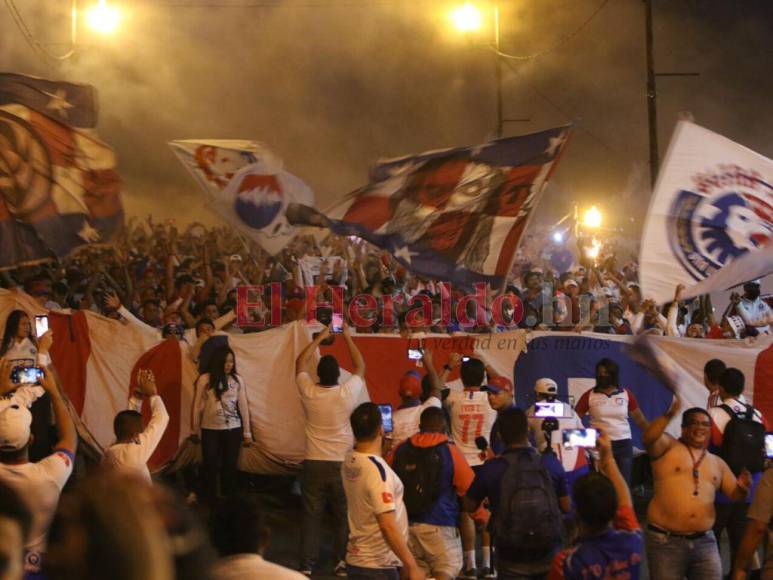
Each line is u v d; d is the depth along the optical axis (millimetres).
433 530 10148
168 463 16266
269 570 5453
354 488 9312
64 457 8578
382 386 17156
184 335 17031
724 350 17469
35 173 13883
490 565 14211
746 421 11859
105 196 14070
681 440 10133
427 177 15086
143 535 3158
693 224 14844
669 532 9867
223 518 5629
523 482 9055
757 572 10539
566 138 15062
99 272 20844
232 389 15656
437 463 10164
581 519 7480
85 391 16141
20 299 16203
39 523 8109
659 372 12859
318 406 13227
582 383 17422
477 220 14984
